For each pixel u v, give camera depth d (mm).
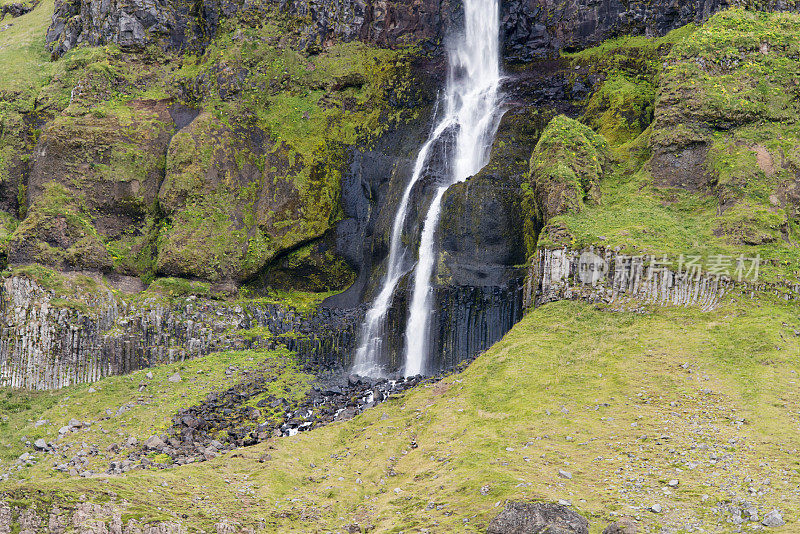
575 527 24547
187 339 48125
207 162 53438
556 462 29797
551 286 41281
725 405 32125
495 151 51156
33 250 48469
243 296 51844
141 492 30469
